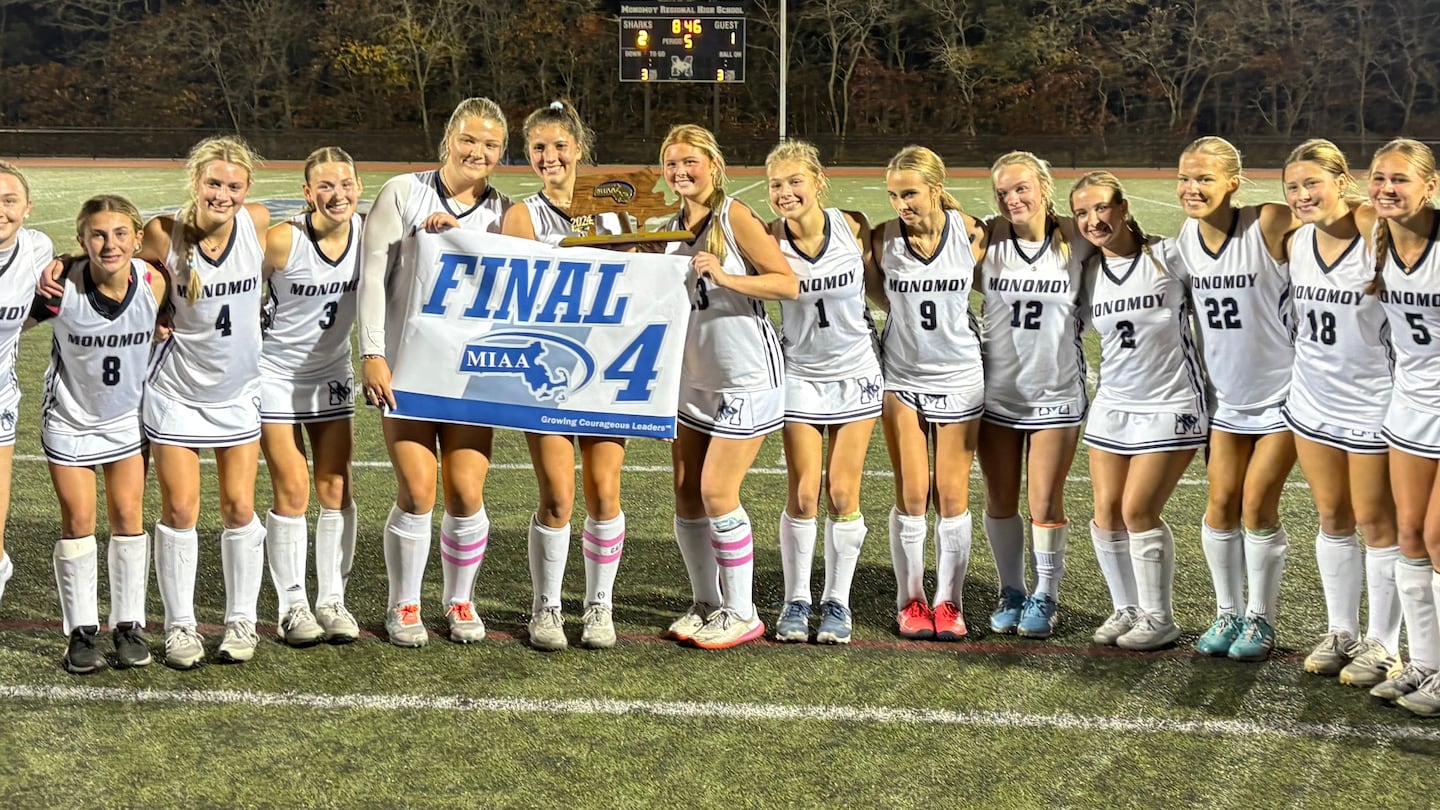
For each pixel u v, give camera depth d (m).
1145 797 3.07
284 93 46.97
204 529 5.22
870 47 47.91
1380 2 46.75
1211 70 47.50
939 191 3.89
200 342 3.70
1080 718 3.50
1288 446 3.77
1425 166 3.24
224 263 3.65
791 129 47.22
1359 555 3.80
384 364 3.82
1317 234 3.55
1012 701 3.62
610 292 3.80
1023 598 4.27
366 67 45.91
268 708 3.54
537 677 3.77
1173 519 5.46
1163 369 3.84
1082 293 3.97
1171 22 47.88
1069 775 3.18
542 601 4.04
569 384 3.82
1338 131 47.72
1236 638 3.95
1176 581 4.68
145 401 3.76
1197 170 3.64
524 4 46.84
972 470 6.32
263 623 4.22
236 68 47.31
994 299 3.97
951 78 47.50
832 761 3.25
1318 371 3.63
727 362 3.87
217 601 4.46
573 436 4.00
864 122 47.53
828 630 4.06
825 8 46.09
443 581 4.35
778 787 3.11
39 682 3.69
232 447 3.81
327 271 3.86
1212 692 3.68
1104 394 3.97
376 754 3.27
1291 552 4.99
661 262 3.78
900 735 3.40
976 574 4.83
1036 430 4.03
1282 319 3.71
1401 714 3.52
